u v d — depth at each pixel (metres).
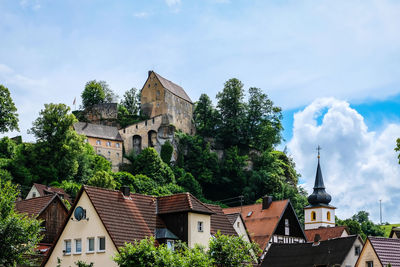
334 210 150.38
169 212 67.31
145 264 52.94
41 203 80.56
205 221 68.31
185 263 53.44
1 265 56.97
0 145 169.62
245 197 198.25
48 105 171.62
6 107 158.75
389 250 65.38
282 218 103.94
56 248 65.94
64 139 169.50
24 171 159.38
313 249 73.00
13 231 57.78
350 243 70.44
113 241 61.25
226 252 59.03
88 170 173.00
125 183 174.25
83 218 64.31
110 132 195.12
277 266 73.44
